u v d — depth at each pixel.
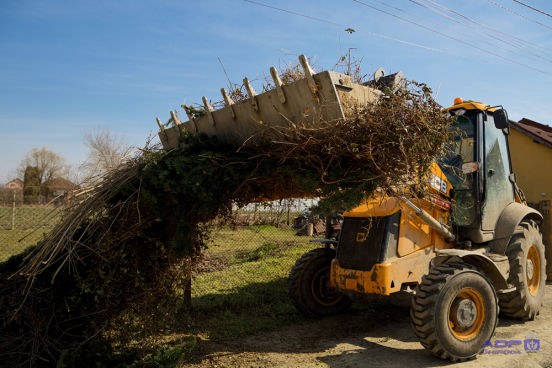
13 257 3.65
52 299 3.15
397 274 3.95
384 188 3.42
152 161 3.15
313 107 3.11
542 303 5.27
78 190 3.29
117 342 3.42
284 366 3.63
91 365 2.98
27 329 3.14
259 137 3.47
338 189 3.27
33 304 3.13
